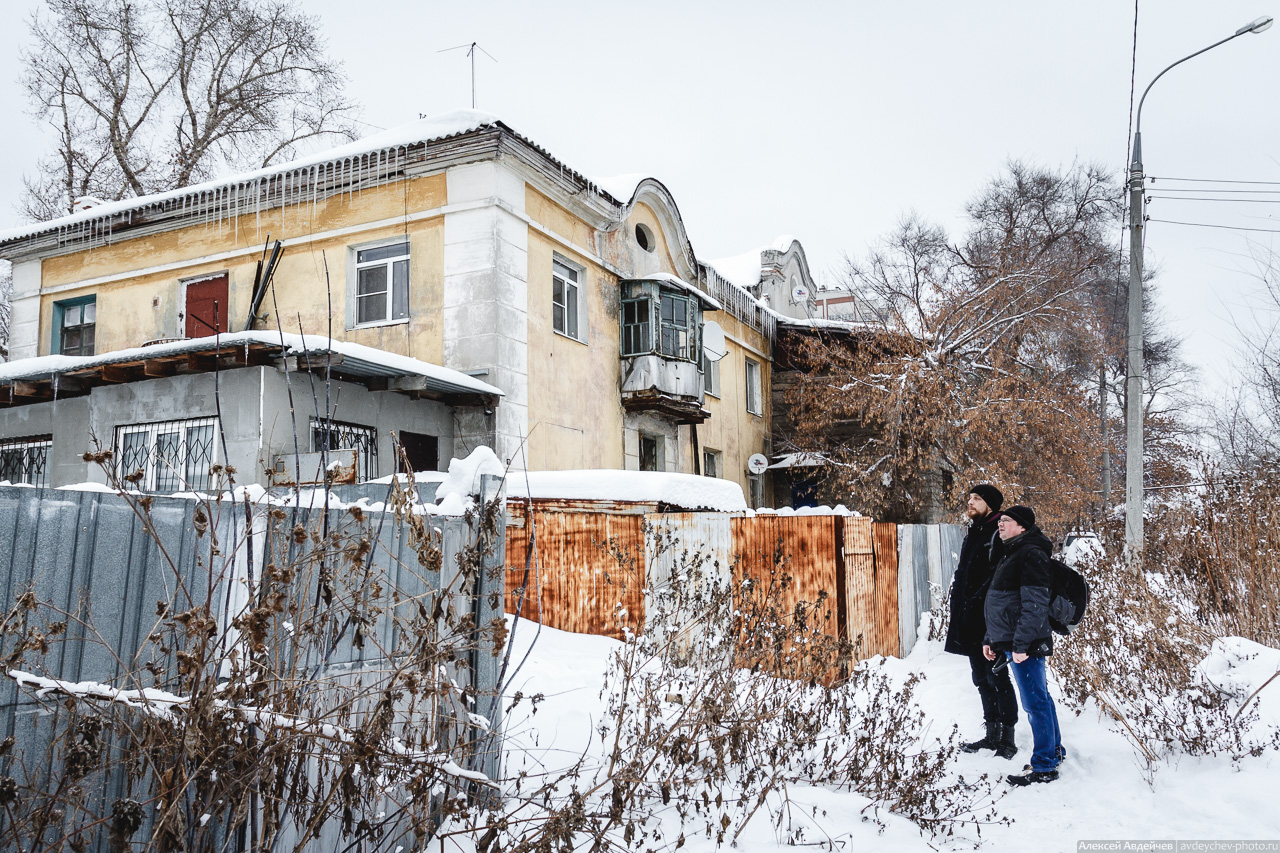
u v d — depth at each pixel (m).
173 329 14.70
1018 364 18.77
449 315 12.66
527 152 12.93
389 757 2.98
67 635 2.61
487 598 3.87
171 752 2.61
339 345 9.48
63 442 11.10
